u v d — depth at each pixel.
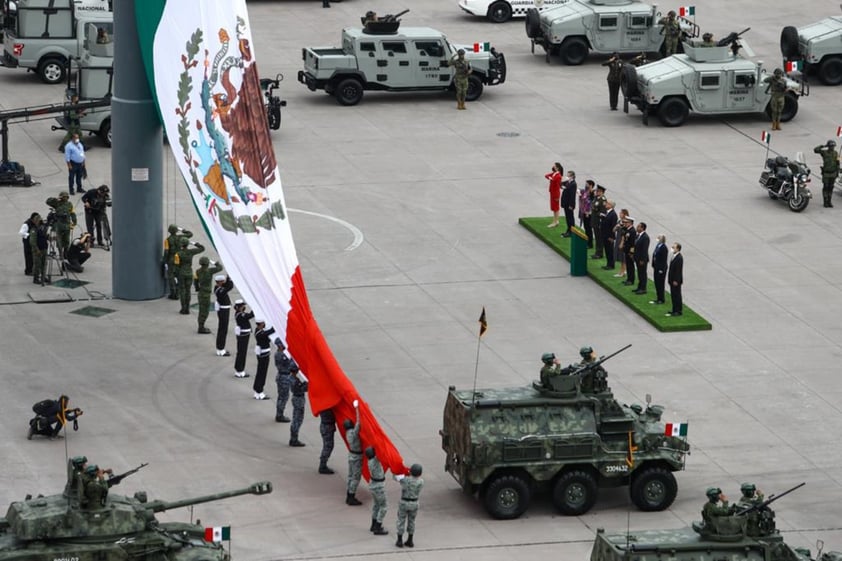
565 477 81.69
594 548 72.75
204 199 99.25
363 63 151.88
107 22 157.38
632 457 81.44
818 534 80.62
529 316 107.12
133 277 109.06
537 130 146.25
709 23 181.12
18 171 129.75
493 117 149.88
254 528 79.50
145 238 108.81
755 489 74.88
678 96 147.62
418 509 82.31
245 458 87.19
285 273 93.19
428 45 153.00
